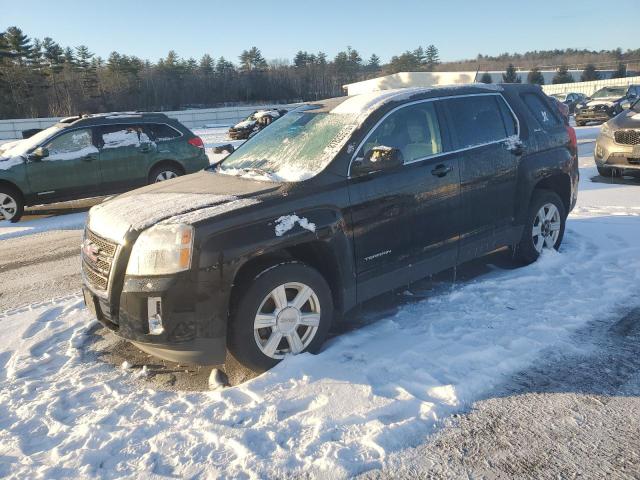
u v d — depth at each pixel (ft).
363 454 8.79
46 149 31.27
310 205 11.91
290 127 15.20
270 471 8.46
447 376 11.00
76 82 258.57
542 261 17.42
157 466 8.75
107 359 12.98
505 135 16.29
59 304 16.79
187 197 12.33
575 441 9.00
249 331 11.16
